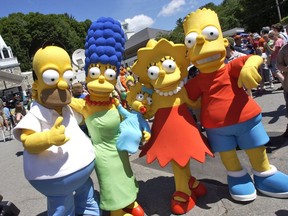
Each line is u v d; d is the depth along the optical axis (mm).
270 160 4234
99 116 3201
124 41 3439
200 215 3176
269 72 9367
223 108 3105
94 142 3258
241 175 3264
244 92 3195
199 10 3145
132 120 3303
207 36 3023
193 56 3100
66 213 2945
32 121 2752
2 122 12469
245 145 3195
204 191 3547
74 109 3303
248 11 50938
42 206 4367
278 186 3166
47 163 2709
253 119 3125
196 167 4555
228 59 5801
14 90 35094
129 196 3168
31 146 2629
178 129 3176
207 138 3361
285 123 5773
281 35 7820
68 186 2770
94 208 3326
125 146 3195
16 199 4863
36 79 2904
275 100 7926
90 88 3139
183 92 3338
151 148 3275
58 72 2809
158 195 3852
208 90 3186
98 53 3182
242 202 3250
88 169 2883
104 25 3277
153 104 3387
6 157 8781
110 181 3160
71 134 2926
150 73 3180
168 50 3219
